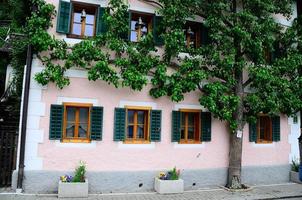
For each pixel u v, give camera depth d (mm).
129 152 9969
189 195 9578
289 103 11078
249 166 11656
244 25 10445
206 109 11102
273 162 12188
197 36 11492
